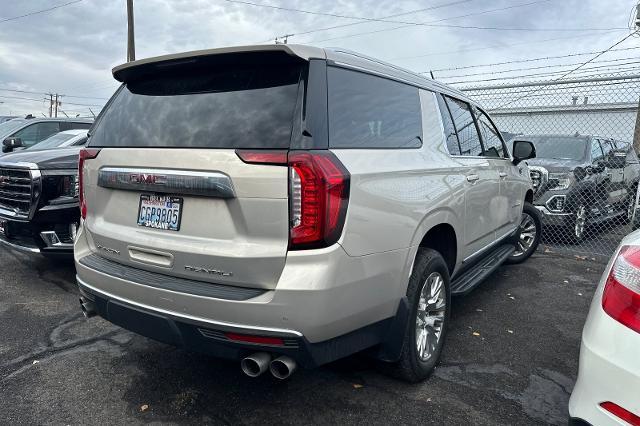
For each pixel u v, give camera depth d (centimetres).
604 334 184
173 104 259
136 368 321
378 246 244
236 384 303
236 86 243
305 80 228
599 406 180
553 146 804
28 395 288
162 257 249
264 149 218
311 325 215
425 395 293
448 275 327
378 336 262
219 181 223
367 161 244
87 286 280
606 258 651
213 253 227
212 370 320
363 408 278
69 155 483
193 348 238
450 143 354
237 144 225
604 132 1188
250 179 217
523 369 329
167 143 248
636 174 924
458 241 351
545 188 690
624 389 173
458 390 299
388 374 303
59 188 461
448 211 324
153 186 247
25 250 475
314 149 216
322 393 293
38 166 451
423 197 287
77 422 263
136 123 269
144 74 282
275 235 216
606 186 787
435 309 318
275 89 233
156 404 280
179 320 234
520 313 435
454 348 358
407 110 307
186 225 240
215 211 230
